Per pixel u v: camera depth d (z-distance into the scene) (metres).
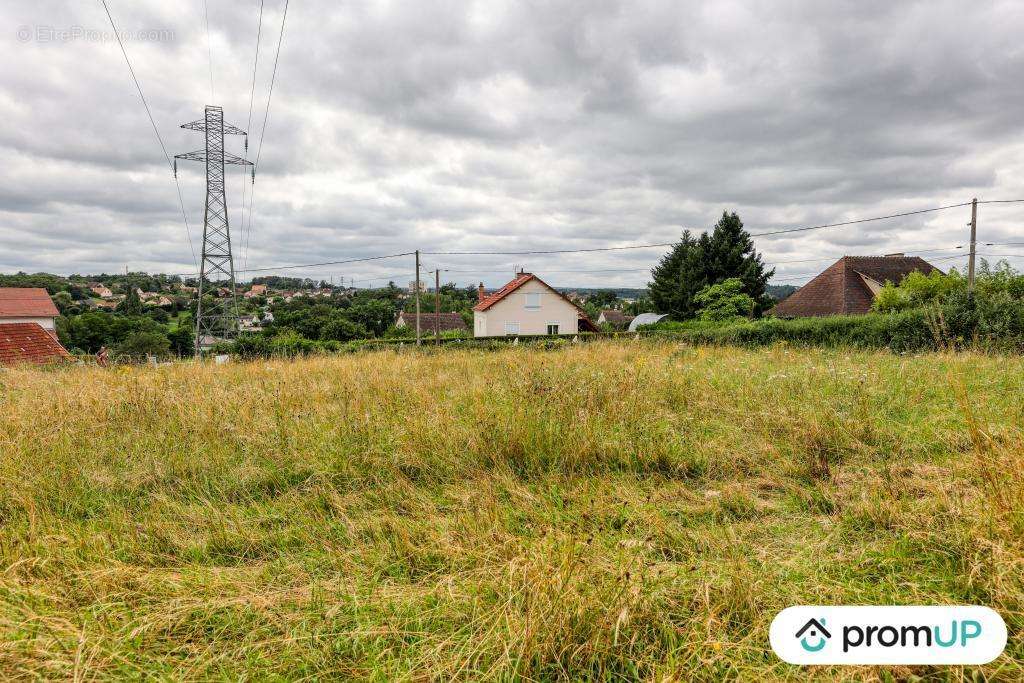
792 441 4.18
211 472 4.06
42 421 4.98
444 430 4.48
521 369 6.79
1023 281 16.64
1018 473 2.83
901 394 5.31
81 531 3.12
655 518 3.03
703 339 16.41
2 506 3.48
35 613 2.24
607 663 1.96
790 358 8.89
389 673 1.96
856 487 3.33
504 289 39.50
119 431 4.93
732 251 38.41
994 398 4.94
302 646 2.13
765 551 2.65
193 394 6.16
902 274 30.44
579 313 39.34
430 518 3.23
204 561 2.92
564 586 2.21
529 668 1.92
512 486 3.54
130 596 2.47
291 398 5.85
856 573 2.47
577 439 4.18
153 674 1.96
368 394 6.00
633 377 6.12
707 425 4.77
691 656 1.96
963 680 1.79
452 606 2.29
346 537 3.07
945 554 2.47
